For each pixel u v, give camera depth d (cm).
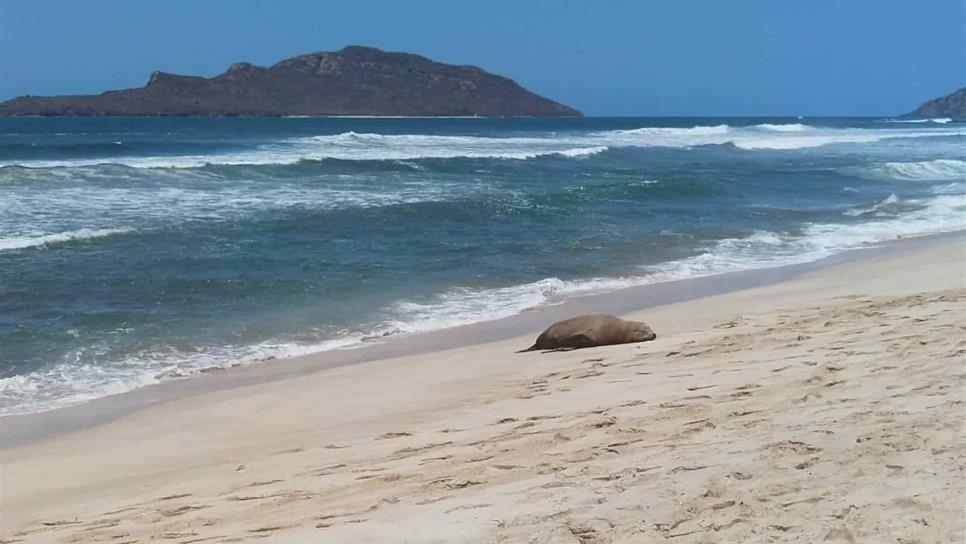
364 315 1190
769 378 699
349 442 671
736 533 375
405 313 1205
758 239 1816
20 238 1547
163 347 1032
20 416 814
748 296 1279
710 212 2219
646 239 1794
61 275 1330
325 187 2464
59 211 1861
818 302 1160
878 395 587
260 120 13388
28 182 2231
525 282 1397
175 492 582
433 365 947
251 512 509
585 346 975
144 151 3697
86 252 1488
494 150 4219
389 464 584
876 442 471
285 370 960
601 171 3278
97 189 2203
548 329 998
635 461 501
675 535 380
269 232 1727
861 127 9044
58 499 602
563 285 1376
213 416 797
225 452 688
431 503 474
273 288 1309
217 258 1483
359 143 4672
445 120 15488
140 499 577
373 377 909
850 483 417
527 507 439
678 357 848
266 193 2281
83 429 779
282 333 1100
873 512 380
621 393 721
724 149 4750
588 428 604
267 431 741
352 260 1512
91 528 519
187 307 1198
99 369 952
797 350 804
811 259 1605
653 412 629
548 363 908
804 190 2752
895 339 792
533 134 7012
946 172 3328
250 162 2794
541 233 1842
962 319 873
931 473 417
